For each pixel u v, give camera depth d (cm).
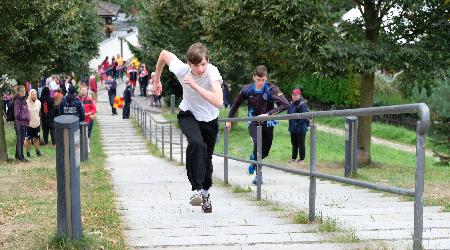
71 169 914
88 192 1700
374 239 970
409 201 1543
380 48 2678
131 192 1761
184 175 2378
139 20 6000
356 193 1778
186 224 1165
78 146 928
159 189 1845
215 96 1121
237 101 1805
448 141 2564
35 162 2970
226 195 1689
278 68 3222
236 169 2773
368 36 2980
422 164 762
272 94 1741
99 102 7681
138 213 1307
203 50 1123
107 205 1337
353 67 2664
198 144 1177
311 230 1073
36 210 1288
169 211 1330
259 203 1475
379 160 3497
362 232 1046
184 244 977
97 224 1111
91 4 6394
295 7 2744
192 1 4884
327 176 1064
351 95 5812
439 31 2780
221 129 5047
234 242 988
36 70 3247
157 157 3781
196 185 1217
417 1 2653
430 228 1032
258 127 1550
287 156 3381
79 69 6144
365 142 3080
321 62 2694
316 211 1309
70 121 903
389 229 1077
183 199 1568
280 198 1589
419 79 2797
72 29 3403
